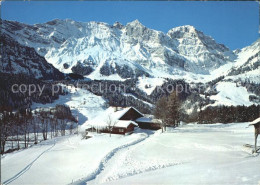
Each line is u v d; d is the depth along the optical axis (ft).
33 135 303.27
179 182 65.77
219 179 61.98
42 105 506.89
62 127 354.54
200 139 153.58
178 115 253.24
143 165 99.86
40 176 97.55
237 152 111.04
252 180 57.62
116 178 84.23
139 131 223.30
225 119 305.73
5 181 91.86
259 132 105.91
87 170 101.30
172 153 119.65
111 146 151.53
